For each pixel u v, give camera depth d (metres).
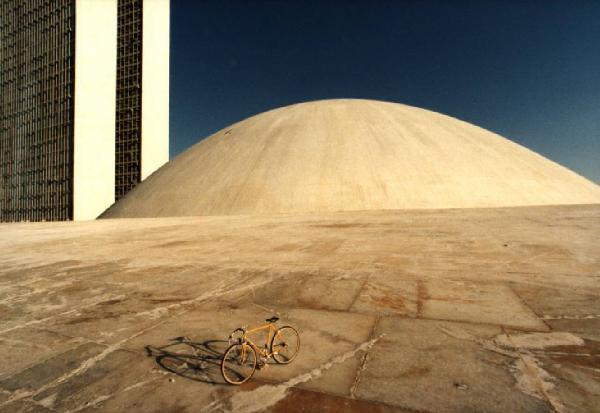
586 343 4.41
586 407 3.19
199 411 3.36
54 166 67.62
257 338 4.97
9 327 5.82
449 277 7.73
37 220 70.44
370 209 31.80
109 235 19.53
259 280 8.23
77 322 5.95
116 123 72.06
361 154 37.72
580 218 18.16
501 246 11.13
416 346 4.51
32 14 71.38
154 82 70.75
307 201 33.44
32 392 3.86
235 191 36.31
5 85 76.50
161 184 43.25
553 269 8.07
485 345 4.46
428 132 41.69
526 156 42.84
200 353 4.61
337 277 8.15
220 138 48.25
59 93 66.75
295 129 43.22
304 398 3.48
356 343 4.68
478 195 32.81
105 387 3.89
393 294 6.71
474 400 3.34
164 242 15.73
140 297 7.30
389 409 3.25
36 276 9.66
